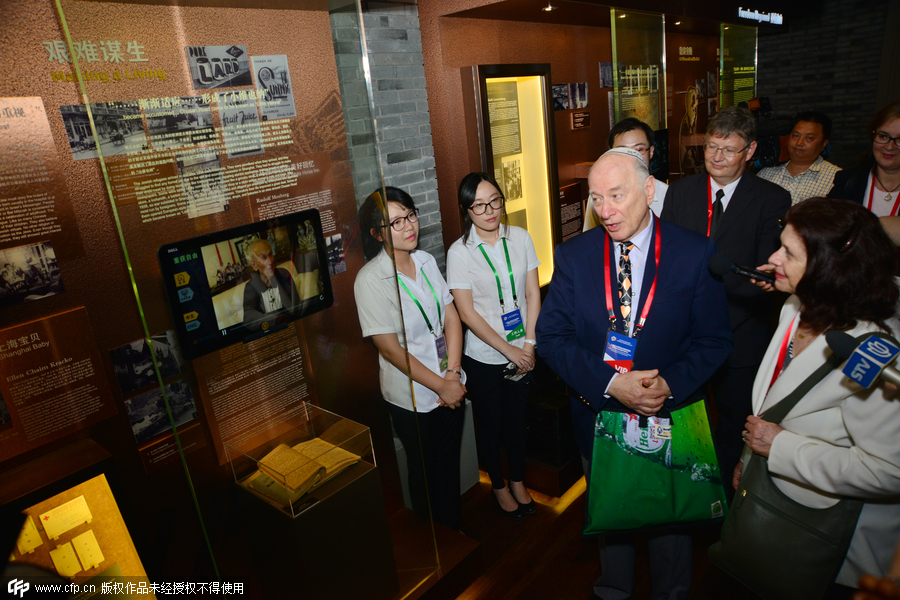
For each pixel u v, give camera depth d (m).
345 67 1.32
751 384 2.41
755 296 2.32
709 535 2.45
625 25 3.42
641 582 2.22
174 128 1.05
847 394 1.24
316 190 1.31
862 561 1.30
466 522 2.74
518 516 2.72
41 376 1.27
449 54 2.95
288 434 1.35
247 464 1.28
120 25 0.97
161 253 1.04
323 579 1.46
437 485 2.41
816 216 1.29
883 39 6.84
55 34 1.23
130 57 0.98
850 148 7.38
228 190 1.14
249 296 1.21
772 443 1.36
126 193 1.00
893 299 1.23
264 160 1.20
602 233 1.76
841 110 7.34
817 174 3.34
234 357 1.21
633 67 3.57
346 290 1.43
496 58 3.28
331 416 1.45
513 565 2.41
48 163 1.25
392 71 2.66
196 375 1.15
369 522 1.56
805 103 7.62
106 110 0.96
